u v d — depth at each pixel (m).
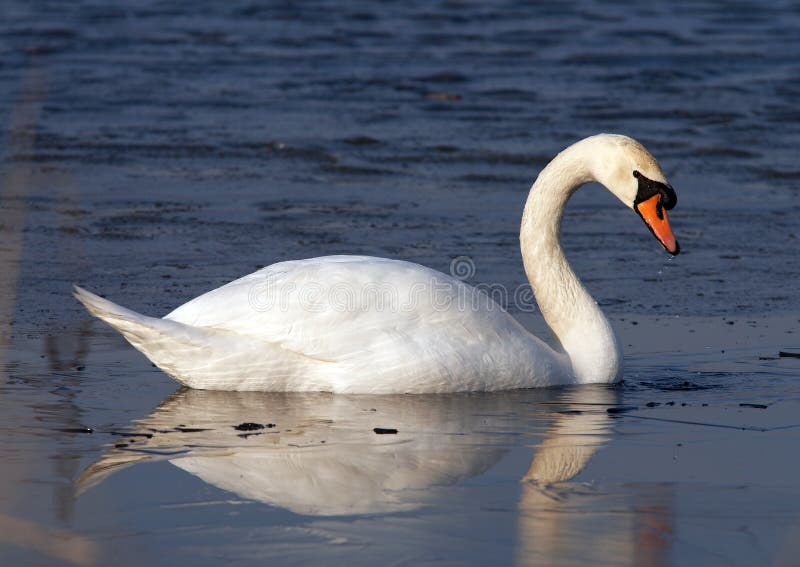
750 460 9.42
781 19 43.94
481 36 39.69
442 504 8.42
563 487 8.79
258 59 35.22
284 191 21.17
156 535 7.78
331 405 10.84
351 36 39.44
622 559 7.55
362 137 25.59
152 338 10.82
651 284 16.14
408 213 19.84
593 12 45.09
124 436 9.78
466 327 11.29
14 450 9.37
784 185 22.44
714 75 33.47
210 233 18.25
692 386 11.80
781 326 14.16
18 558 7.39
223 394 11.13
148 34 39.00
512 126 26.98
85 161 22.88
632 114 28.33
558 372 11.75
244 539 7.76
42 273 15.77
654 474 9.09
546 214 12.30
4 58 33.41
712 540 7.85
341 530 7.92
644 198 12.05
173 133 25.69
